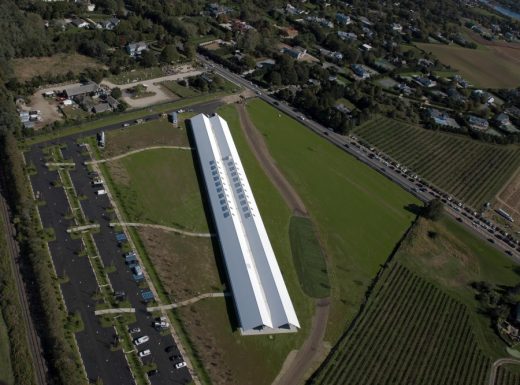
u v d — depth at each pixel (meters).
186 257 142.00
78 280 127.69
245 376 115.88
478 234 182.50
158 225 150.25
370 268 155.75
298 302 137.88
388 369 124.62
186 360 115.69
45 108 195.25
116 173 167.38
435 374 126.44
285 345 125.12
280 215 167.50
